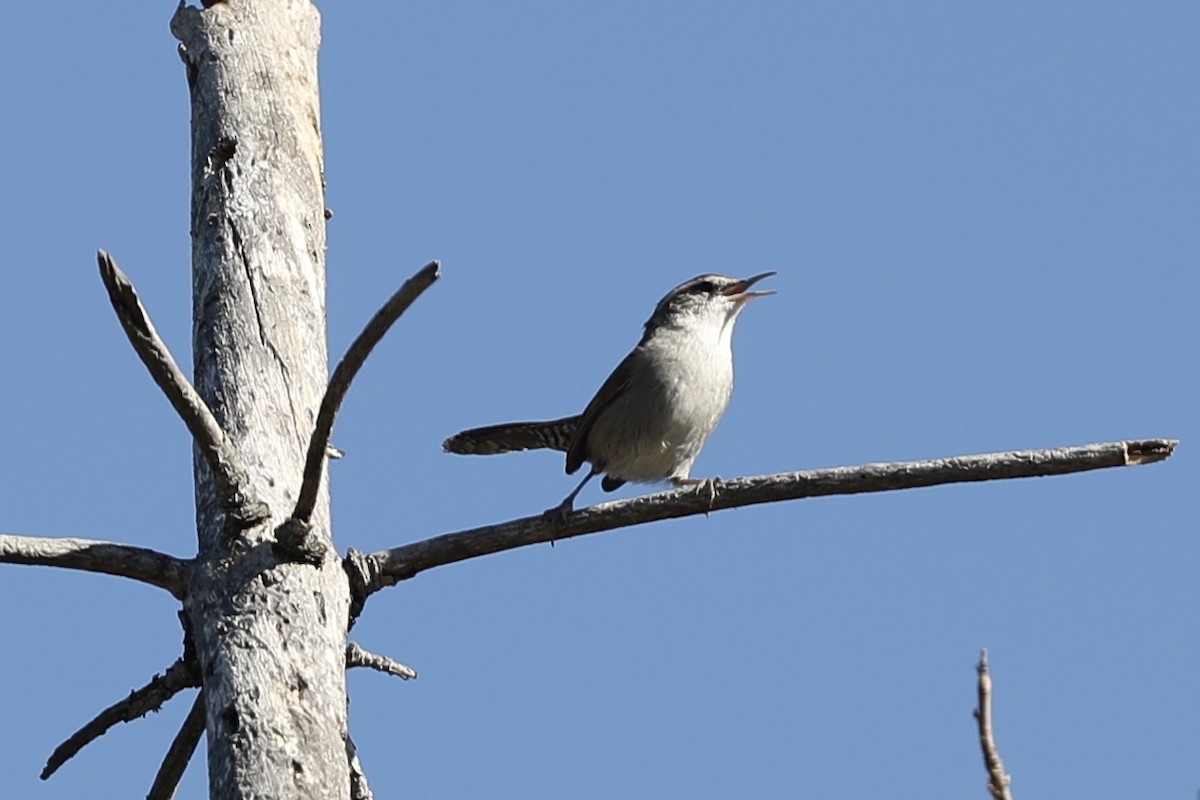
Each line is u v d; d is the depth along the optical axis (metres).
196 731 9.85
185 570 9.44
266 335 10.27
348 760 8.99
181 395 8.73
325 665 9.11
